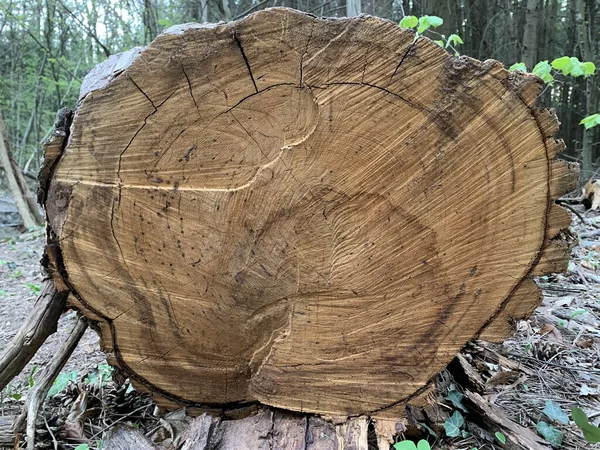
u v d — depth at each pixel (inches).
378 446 69.1
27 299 177.3
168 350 72.4
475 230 62.9
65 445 77.4
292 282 66.7
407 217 63.0
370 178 61.8
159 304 69.1
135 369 73.3
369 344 68.4
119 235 65.6
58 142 63.5
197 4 437.4
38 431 78.4
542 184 61.1
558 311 128.7
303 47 57.2
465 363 89.4
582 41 477.1
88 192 63.5
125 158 62.6
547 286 145.6
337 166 61.7
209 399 76.0
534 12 423.8
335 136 60.3
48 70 557.9
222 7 424.8
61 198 63.9
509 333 67.1
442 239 63.4
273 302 68.4
